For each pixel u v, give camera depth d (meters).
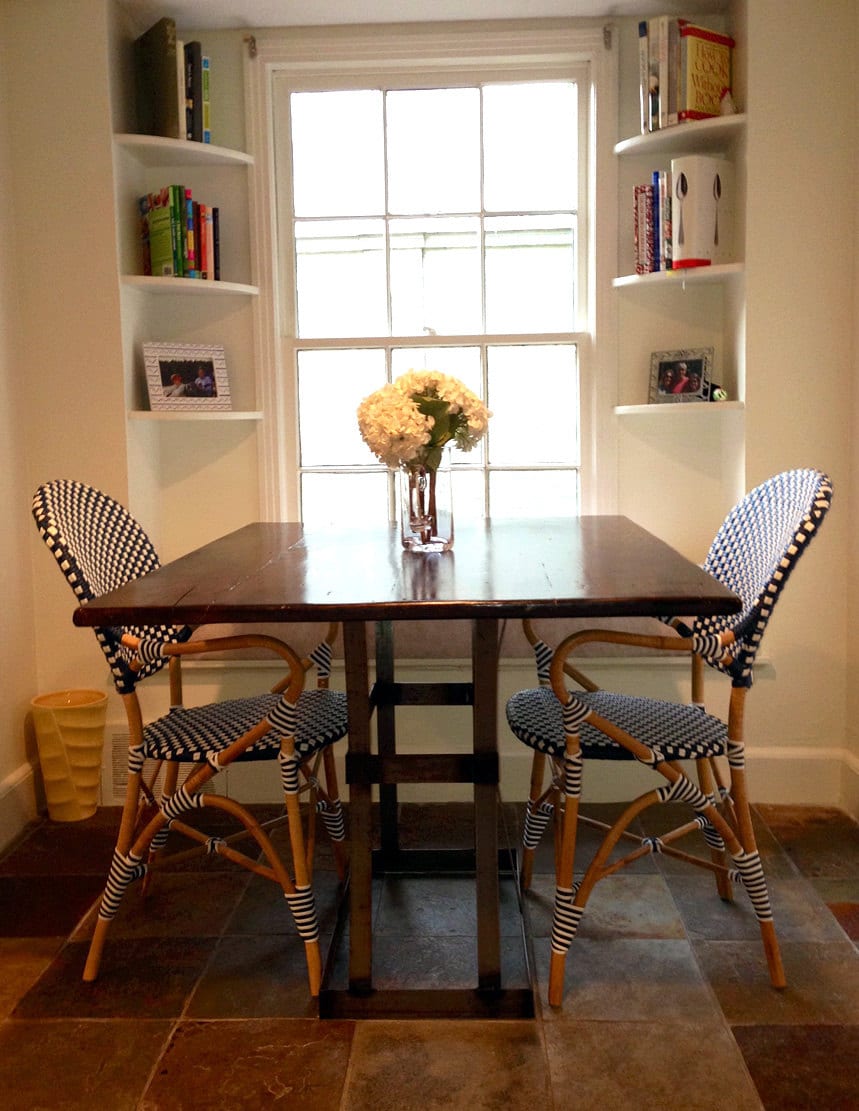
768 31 2.90
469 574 2.02
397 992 2.04
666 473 3.35
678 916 2.44
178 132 3.09
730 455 3.22
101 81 2.99
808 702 3.12
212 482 3.42
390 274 3.41
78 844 2.91
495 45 3.21
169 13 3.16
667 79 3.00
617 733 2.04
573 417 3.41
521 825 3.03
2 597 2.96
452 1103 1.78
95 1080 1.86
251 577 2.04
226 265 3.36
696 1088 1.81
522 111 3.34
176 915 2.49
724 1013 2.04
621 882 2.62
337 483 3.48
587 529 2.71
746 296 2.98
